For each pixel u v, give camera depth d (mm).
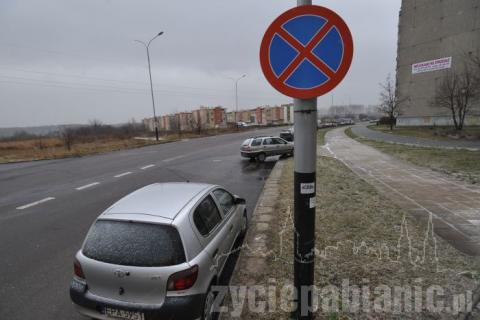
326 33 2307
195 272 2945
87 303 3002
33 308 3775
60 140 37594
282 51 2398
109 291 2961
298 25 2344
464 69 32219
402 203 7203
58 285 4316
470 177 9727
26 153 25391
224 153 20828
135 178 12500
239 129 57469
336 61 2316
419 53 39469
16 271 4754
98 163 18016
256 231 5582
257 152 16438
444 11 36281
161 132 53938
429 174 10609
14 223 7180
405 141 22938
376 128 43250
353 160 14711
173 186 4336
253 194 9133
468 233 5312
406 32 41062
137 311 2832
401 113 42500
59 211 8086
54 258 5203
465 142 19766
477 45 33344
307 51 2346
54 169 16266
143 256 2920
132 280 2861
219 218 4117
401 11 41594
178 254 2930
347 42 2285
